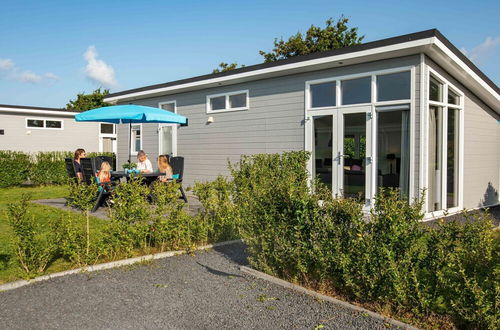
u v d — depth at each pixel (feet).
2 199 34.12
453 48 23.18
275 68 28.45
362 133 25.13
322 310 10.93
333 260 11.74
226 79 32.24
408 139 23.17
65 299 11.59
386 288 10.60
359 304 11.18
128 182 16.69
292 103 29.17
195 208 27.78
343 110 26.07
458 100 27.76
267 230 13.73
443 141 25.64
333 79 26.66
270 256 13.80
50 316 10.43
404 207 11.03
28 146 65.00
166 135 40.42
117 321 10.19
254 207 14.55
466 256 10.07
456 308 9.60
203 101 36.32
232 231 19.21
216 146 35.14
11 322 10.05
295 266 13.25
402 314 10.43
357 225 11.46
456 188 27.76
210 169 35.76
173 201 16.96
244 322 10.19
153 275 13.83
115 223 15.55
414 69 22.97
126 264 14.97
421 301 10.02
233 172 23.68
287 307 11.14
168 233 16.58
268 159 26.17
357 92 25.62
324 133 27.14
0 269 14.01
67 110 68.74
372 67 24.76
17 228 13.25
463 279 9.77
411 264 10.44
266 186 16.08
